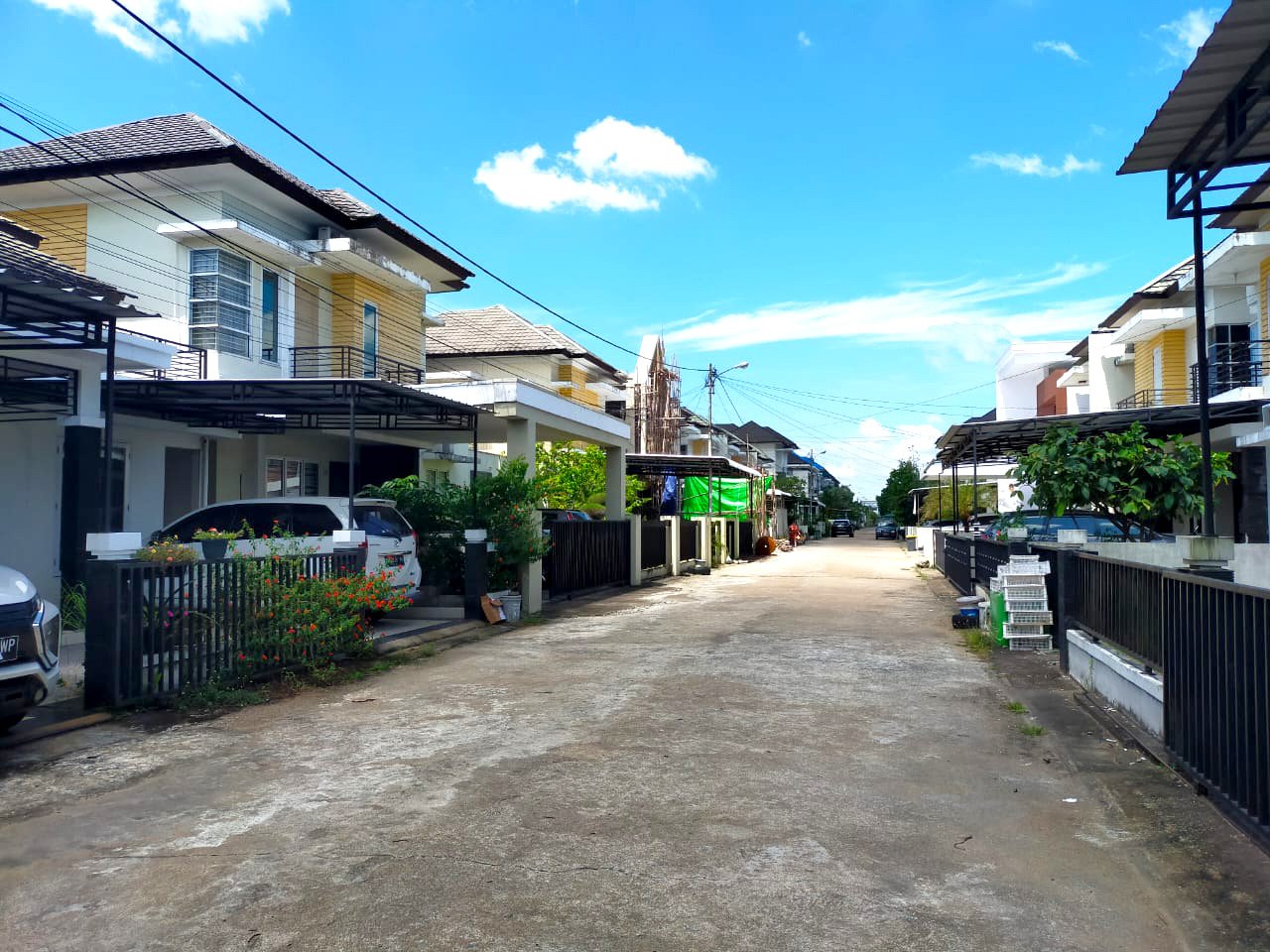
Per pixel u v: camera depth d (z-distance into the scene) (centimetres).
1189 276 2222
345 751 636
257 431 1449
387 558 1248
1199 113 582
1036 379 4475
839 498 10138
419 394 1189
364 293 2045
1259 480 1972
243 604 839
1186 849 439
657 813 503
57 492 1170
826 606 1633
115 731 691
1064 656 901
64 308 791
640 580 2130
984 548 1499
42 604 656
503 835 468
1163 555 1020
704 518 2827
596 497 2661
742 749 639
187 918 374
